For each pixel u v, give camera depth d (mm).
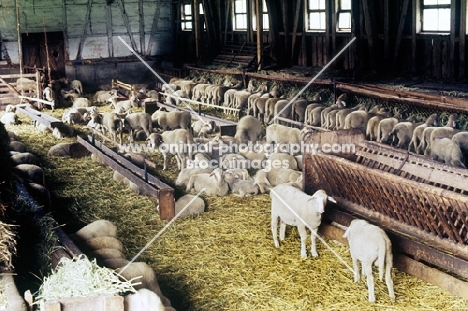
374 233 6215
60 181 11000
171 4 25219
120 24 24516
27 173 9625
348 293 6543
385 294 6469
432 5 14594
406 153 8273
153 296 4332
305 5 18641
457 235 6602
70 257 6066
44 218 6977
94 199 9922
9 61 22844
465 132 10008
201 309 6312
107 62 24141
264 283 6863
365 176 7391
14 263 5754
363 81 15086
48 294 4539
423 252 6625
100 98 20797
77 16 23688
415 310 6145
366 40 16625
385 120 11297
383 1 15695
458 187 7590
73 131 15047
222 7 23031
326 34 17750
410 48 15352
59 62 23906
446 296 6340
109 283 4656
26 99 19844
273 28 19531
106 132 14727
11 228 5484
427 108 12242
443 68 14539
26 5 22766
